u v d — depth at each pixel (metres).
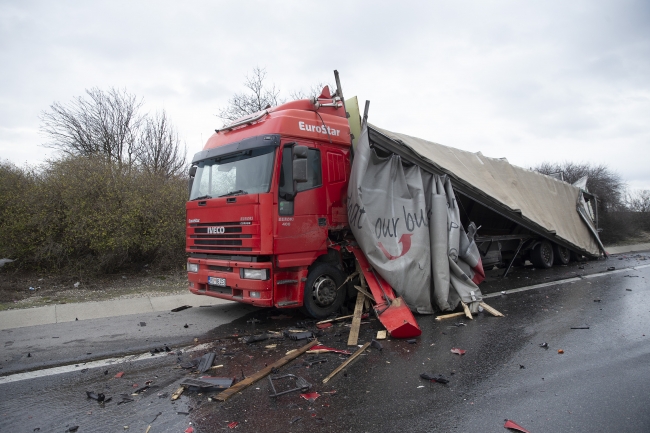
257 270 6.31
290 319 7.13
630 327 6.20
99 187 10.99
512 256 11.75
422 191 7.62
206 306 8.16
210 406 3.87
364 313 7.26
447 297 7.30
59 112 17.81
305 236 6.73
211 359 5.02
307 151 6.48
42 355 5.29
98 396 4.03
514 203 10.34
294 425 3.51
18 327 6.54
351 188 7.09
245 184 6.69
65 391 4.24
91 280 10.21
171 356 5.29
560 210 12.81
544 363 4.86
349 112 7.94
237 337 6.12
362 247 7.01
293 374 4.61
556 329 6.20
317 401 3.96
